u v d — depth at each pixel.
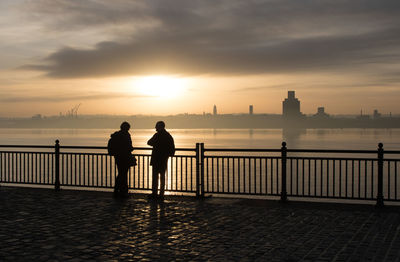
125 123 11.25
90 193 11.76
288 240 6.70
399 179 78.56
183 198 10.95
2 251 6.07
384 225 7.77
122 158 11.01
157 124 11.00
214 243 6.53
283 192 10.27
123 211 9.21
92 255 5.88
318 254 5.91
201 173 10.93
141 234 7.12
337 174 80.44
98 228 7.57
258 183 62.38
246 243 6.52
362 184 71.31
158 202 10.37
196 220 8.27
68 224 7.90
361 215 8.68
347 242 6.56
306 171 80.62
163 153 10.85
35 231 7.32
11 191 12.13
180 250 6.14
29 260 5.64
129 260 5.66
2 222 8.08
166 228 7.57
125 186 11.08
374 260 5.61
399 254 5.89
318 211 9.12
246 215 8.75
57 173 12.30
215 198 10.88
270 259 5.68
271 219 8.34
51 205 9.95
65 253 5.98
